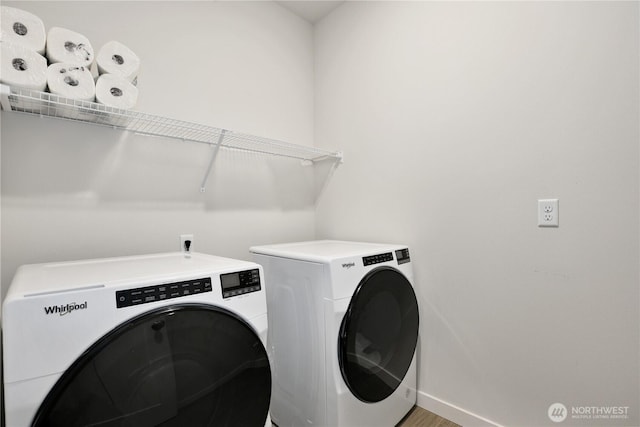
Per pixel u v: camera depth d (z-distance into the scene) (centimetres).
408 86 185
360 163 212
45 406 68
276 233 219
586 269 125
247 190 204
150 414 80
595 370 123
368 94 207
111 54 128
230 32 195
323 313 131
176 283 89
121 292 80
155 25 163
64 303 72
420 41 179
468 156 159
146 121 144
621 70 117
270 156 216
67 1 136
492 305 151
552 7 133
